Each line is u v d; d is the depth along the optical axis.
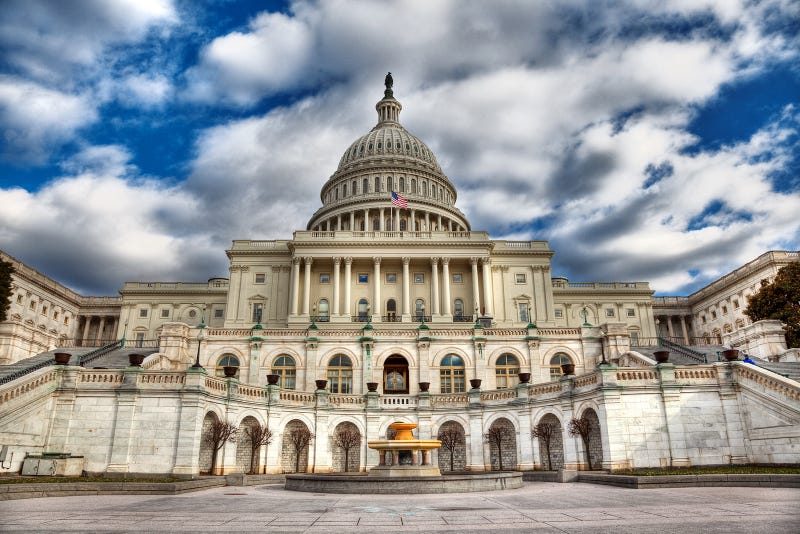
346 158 102.00
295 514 12.48
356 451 31.66
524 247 71.81
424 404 32.00
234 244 70.75
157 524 10.67
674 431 23.28
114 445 22.70
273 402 28.50
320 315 66.69
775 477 17.06
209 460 25.34
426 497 16.86
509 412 30.03
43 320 77.94
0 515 11.82
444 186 98.56
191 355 37.94
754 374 22.84
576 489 18.92
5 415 21.27
